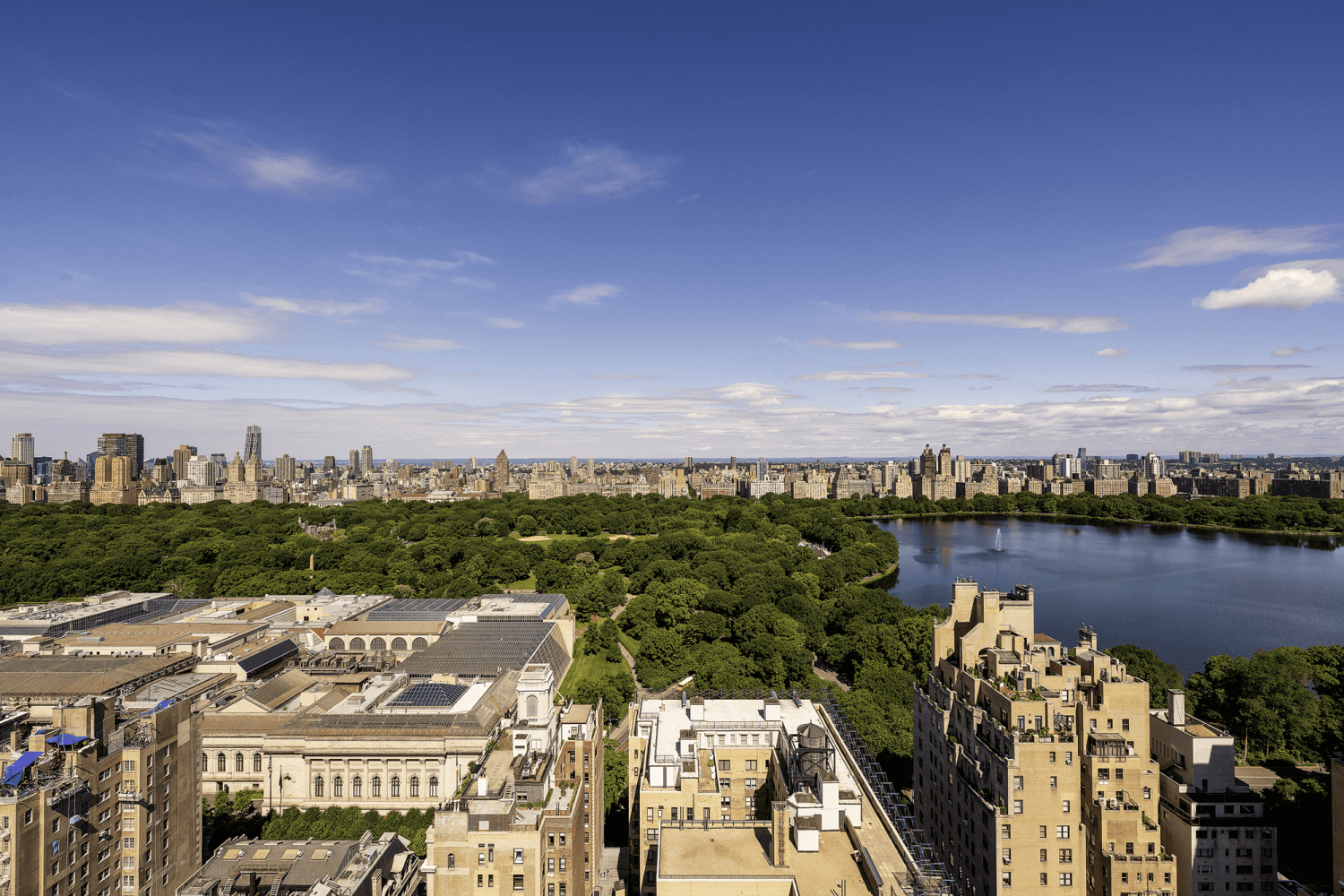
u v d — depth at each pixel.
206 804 181.25
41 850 111.62
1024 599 157.62
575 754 130.88
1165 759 140.88
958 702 144.62
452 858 105.62
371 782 178.12
